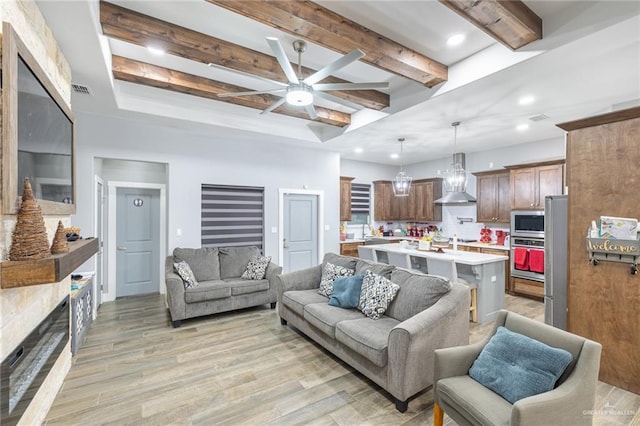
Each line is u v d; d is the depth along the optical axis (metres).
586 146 2.57
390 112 3.93
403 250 4.72
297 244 5.87
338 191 6.39
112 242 4.84
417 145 5.76
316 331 3.05
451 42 2.74
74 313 2.77
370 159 7.41
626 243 2.32
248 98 3.89
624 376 2.38
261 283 4.28
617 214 2.40
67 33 2.20
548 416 1.38
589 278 2.57
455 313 2.42
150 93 3.91
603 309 2.49
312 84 2.65
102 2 2.22
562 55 2.43
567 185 2.71
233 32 2.63
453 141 5.42
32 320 1.80
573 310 2.66
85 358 2.87
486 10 2.08
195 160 4.80
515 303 4.68
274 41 2.03
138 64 3.14
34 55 1.87
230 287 4.03
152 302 4.67
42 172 1.89
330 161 6.26
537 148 5.35
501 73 2.77
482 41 2.73
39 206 1.68
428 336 2.21
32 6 1.84
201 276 4.29
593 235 2.51
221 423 2.01
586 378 1.49
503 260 4.13
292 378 2.55
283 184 5.65
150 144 4.43
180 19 2.45
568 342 1.61
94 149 4.02
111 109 3.80
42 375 1.97
